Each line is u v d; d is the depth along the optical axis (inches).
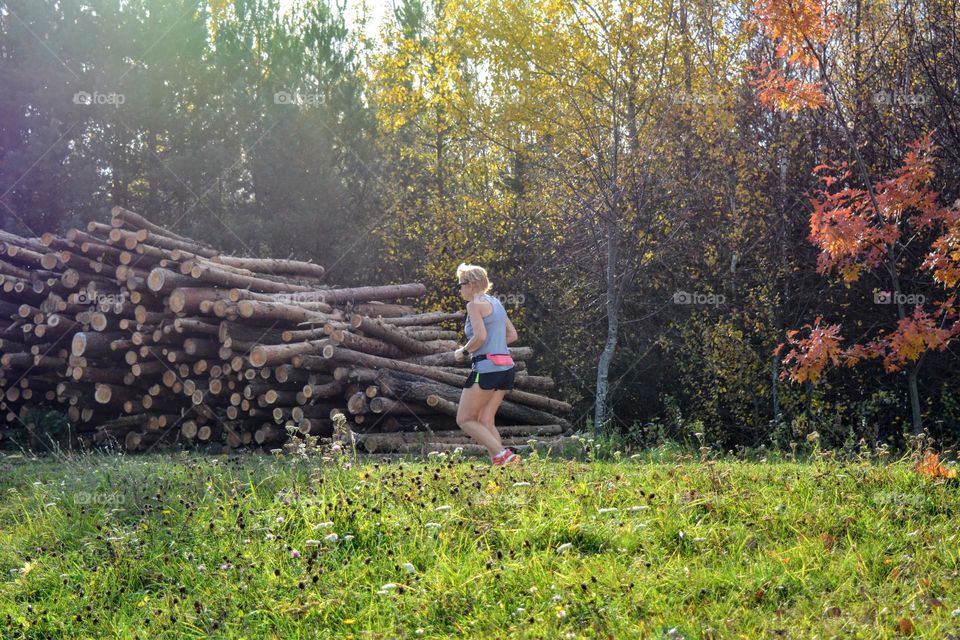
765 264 541.0
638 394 611.8
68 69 682.2
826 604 148.4
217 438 422.9
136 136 711.7
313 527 183.8
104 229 423.8
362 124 758.5
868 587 155.8
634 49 532.4
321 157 721.0
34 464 353.1
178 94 731.4
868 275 509.0
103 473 270.5
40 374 464.8
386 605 154.6
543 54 547.5
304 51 762.2
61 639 163.9
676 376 604.4
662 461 297.3
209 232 695.1
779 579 158.7
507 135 609.9
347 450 347.3
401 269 711.7
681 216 554.9
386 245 718.5
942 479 219.0
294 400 389.1
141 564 189.9
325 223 710.5
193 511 217.0
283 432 395.5
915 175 290.7
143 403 424.5
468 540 181.5
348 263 715.4
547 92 570.3
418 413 398.3
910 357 283.4
